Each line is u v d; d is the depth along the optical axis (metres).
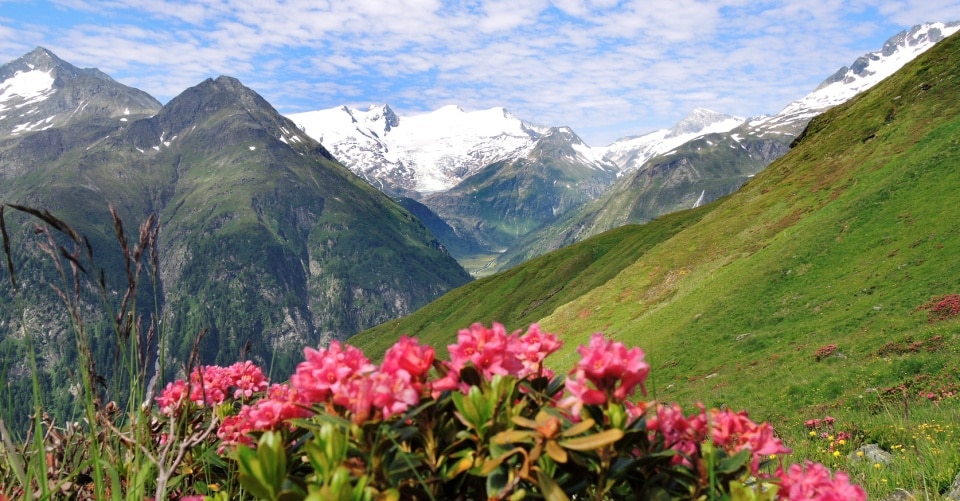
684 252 84.06
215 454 3.11
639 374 2.28
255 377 3.88
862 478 9.62
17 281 2.57
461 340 2.46
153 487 3.25
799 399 29.97
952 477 8.06
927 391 24.06
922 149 64.44
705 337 55.44
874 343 35.84
